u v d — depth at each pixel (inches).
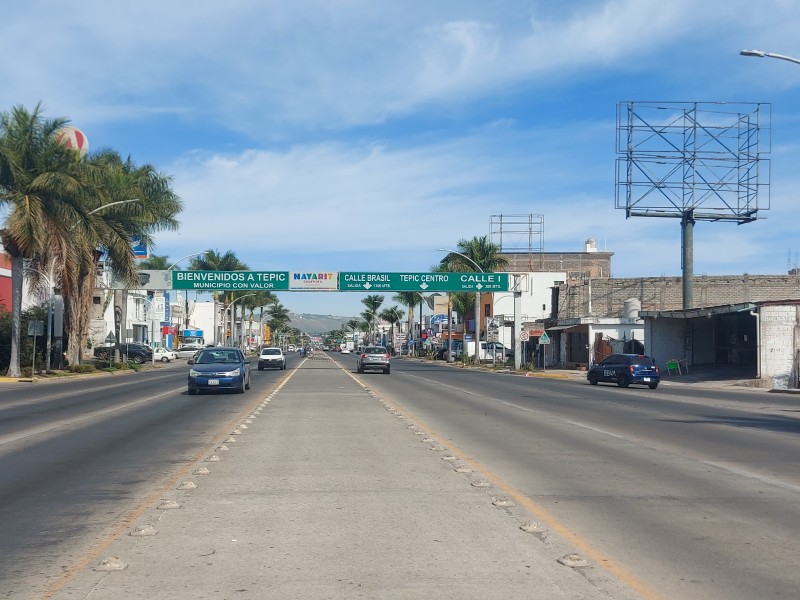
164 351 3152.1
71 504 374.0
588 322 2155.5
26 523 335.3
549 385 1571.1
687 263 2186.3
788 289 2551.7
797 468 495.5
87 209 1681.8
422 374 2038.6
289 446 570.6
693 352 2079.2
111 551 288.0
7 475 456.1
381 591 240.5
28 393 1217.4
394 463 491.8
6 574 260.7
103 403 1002.1
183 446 580.1
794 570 268.4
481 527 324.2
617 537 311.7
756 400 1182.9
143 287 2277.3
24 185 1509.6
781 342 1571.1
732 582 253.6
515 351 2330.2
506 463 502.3
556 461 514.3
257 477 440.8
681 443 621.6
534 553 285.0
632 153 2166.6
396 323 6097.4
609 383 1696.6
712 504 379.2
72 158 1587.1
